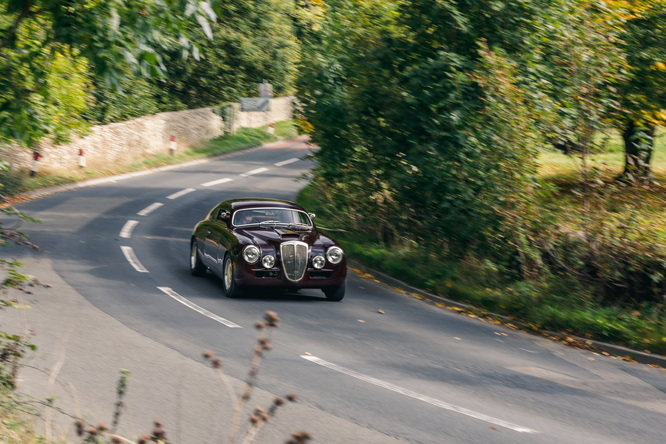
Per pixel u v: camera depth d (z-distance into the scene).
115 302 11.27
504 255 14.32
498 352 10.01
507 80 13.28
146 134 35.78
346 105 16.47
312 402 7.16
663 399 8.40
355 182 17.78
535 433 6.68
